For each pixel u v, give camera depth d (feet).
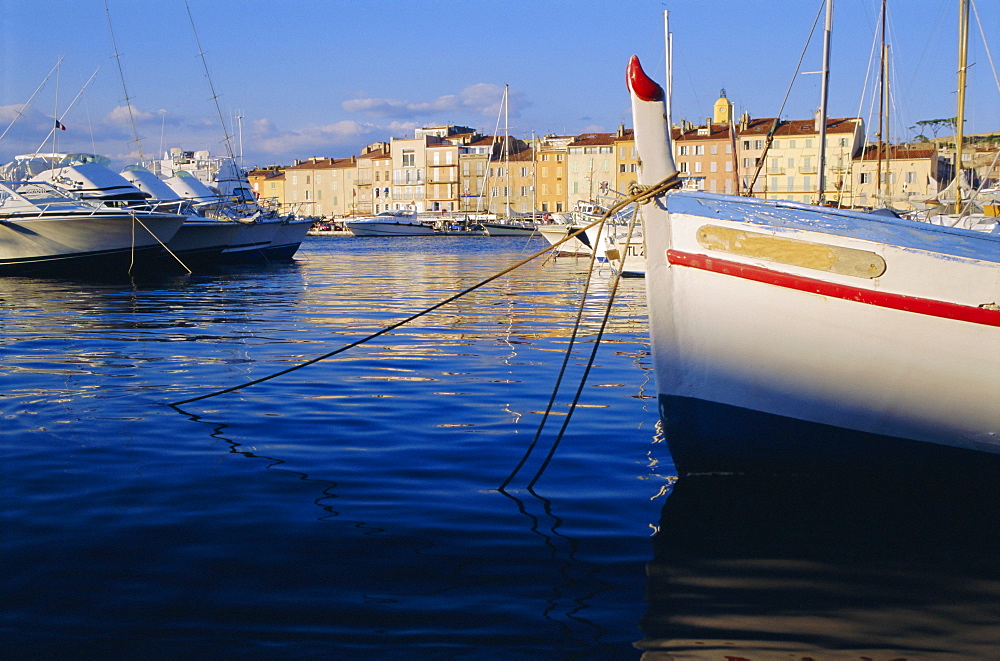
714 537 15.17
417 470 19.19
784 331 17.51
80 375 31.14
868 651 11.12
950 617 12.10
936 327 16.99
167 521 15.72
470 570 13.60
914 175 239.71
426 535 15.14
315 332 44.70
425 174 346.95
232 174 140.77
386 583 13.07
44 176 94.89
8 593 12.57
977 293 16.78
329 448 21.02
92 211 88.48
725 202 17.35
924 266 16.87
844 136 263.90
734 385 18.02
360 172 363.35
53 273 92.38
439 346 38.99
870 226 16.93
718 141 286.87
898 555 14.42
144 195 98.63
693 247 17.56
